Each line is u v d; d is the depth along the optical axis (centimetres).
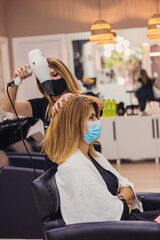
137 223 220
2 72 827
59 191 234
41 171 392
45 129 290
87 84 830
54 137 234
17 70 253
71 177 228
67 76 280
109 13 823
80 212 227
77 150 236
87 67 830
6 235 402
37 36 839
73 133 232
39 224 396
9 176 395
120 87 820
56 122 235
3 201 399
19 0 838
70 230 223
